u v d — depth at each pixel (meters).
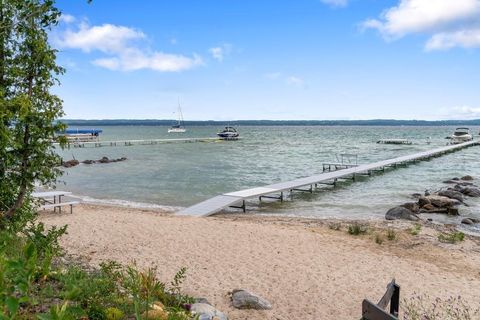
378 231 15.91
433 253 13.28
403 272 11.21
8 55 7.50
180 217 17.69
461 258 12.84
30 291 4.72
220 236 14.20
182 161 48.09
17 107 7.03
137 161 47.97
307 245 13.43
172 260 11.52
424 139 109.31
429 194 25.00
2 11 7.20
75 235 13.88
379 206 22.41
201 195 25.86
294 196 25.62
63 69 7.94
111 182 31.25
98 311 4.51
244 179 33.16
